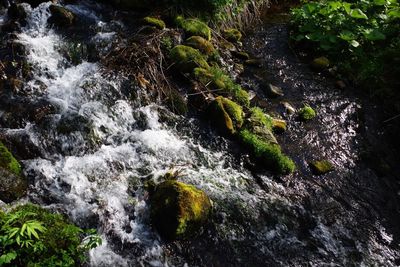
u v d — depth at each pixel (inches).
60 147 170.1
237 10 243.9
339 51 235.1
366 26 238.7
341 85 221.6
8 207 149.7
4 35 196.9
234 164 181.0
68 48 198.8
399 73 224.5
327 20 240.4
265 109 204.2
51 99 179.9
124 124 183.3
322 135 200.7
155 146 178.9
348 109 212.5
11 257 135.3
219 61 215.5
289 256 160.2
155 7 227.6
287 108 206.7
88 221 154.5
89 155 171.0
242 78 217.2
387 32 239.0
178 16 222.7
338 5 237.1
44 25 205.8
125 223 156.9
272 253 159.9
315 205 176.1
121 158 172.4
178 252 154.0
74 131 173.3
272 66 228.7
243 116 194.4
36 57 191.8
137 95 190.4
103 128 178.4
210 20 232.7
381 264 164.2
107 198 160.2
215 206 165.8
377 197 184.1
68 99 181.8
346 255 164.1
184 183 167.6
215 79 201.8
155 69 198.8
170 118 189.6
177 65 202.1
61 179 161.6
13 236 139.4
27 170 160.9
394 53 229.9
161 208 156.5
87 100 183.9
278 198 174.6
